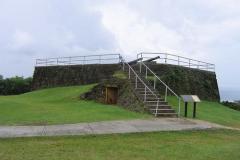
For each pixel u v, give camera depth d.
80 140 15.23
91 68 38.38
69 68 40.59
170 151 14.05
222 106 37.28
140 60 32.84
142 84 26.56
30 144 14.20
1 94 49.41
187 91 35.06
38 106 25.44
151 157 13.04
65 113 21.98
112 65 36.66
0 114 21.30
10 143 14.25
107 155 13.08
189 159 13.02
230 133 18.92
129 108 25.09
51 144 14.33
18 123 18.25
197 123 20.72
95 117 20.64
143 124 19.31
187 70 36.19
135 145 14.83
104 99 28.78
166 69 33.53
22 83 51.00
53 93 35.69
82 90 32.28
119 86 27.55
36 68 44.38
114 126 18.34
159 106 23.16
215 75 41.50
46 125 17.88
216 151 14.38
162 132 17.66
